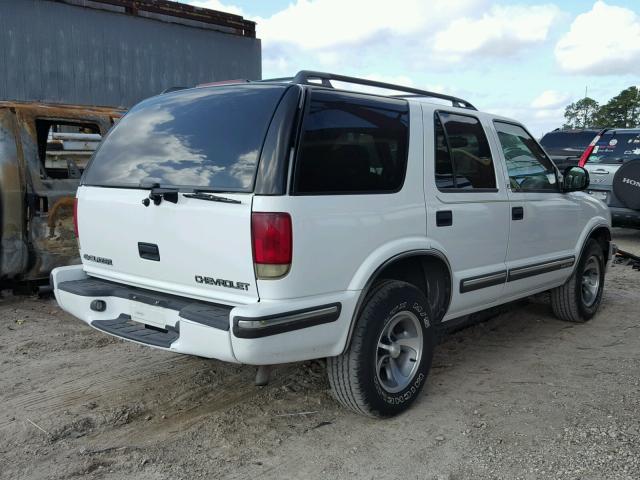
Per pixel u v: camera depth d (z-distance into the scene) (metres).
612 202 10.24
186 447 3.40
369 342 3.49
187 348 3.20
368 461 3.27
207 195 3.18
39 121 6.39
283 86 3.32
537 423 3.71
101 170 3.92
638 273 8.27
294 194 3.09
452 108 4.27
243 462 3.25
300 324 3.12
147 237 3.52
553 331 5.68
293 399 4.03
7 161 5.87
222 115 3.42
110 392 4.11
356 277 3.40
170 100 3.84
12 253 5.94
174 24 14.92
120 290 3.78
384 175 3.61
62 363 4.65
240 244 3.08
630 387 4.27
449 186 4.09
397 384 3.78
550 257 5.19
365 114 3.57
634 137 10.52
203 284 3.30
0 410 3.83
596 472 3.12
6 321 5.74
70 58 12.85
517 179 4.83
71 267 4.08
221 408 3.89
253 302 3.10
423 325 3.85
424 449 3.39
